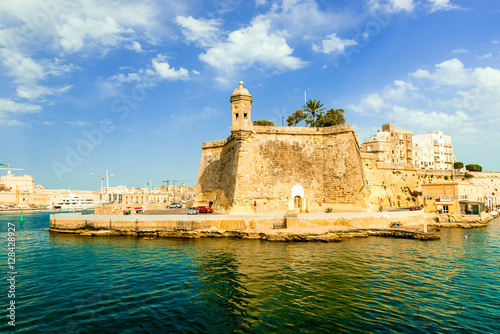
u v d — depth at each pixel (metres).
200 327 13.55
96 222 41.09
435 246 31.45
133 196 167.75
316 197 47.09
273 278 20.34
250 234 35.44
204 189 60.69
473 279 20.14
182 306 15.92
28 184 173.00
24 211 135.88
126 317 14.65
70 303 16.45
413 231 37.19
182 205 76.06
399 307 15.55
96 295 17.64
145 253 28.55
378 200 63.03
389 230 38.00
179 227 38.00
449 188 60.28
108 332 13.12
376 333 12.84
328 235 34.72
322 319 14.22
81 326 13.71
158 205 68.06
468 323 13.76
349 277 20.45
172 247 31.25
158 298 17.09
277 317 14.48
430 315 14.61
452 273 21.48
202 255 27.36
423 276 20.75
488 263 24.38
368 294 17.36
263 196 45.09
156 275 21.42
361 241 33.91
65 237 39.34
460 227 50.31
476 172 93.75
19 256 27.97
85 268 23.48
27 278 21.00
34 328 13.54
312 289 18.19
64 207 134.50
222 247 30.83
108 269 23.09
